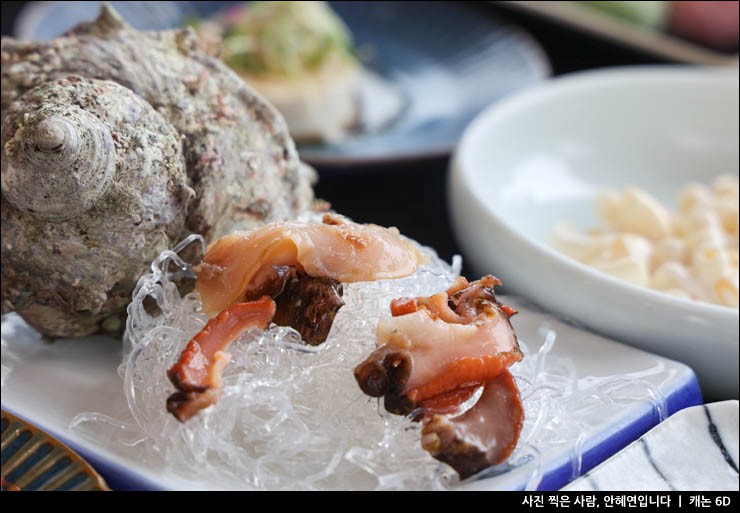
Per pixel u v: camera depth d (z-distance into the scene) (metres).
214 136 0.28
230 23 0.50
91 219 0.26
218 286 0.26
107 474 0.25
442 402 0.24
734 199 0.37
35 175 0.25
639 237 0.36
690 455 0.25
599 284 0.31
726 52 0.57
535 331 0.30
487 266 0.34
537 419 0.25
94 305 0.27
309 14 0.50
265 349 0.25
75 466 0.24
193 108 0.28
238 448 0.25
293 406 0.25
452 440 0.23
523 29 0.59
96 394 0.27
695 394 0.28
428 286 0.28
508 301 0.32
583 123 0.42
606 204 0.38
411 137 0.47
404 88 0.52
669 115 0.42
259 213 0.29
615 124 0.42
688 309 0.29
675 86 0.42
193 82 0.28
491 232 0.33
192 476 0.24
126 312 0.28
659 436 0.25
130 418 0.26
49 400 0.27
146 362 0.26
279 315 0.26
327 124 0.48
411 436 0.25
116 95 0.27
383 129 0.48
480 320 0.25
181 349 0.26
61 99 0.26
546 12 0.56
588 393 0.27
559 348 0.29
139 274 0.27
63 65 0.28
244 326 0.25
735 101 0.42
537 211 0.39
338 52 0.50
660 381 0.28
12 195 0.26
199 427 0.24
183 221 0.27
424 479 0.24
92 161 0.25
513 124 0.40
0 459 0.25
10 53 0.29
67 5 0.45
